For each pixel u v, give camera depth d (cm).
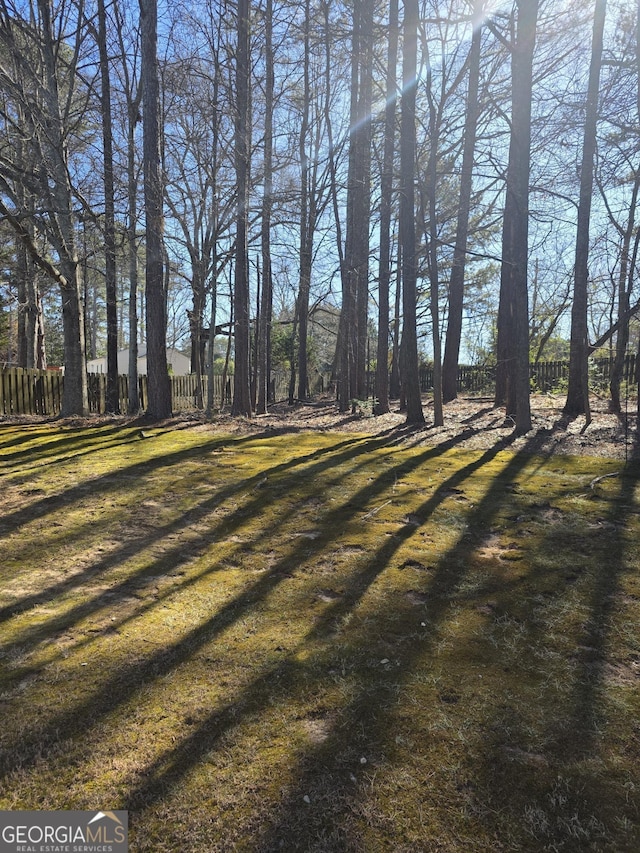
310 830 152
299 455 660
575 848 145
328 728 193
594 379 1219
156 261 1053
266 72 1113
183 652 246
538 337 2255
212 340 1150
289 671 229
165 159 1295
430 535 382
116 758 181
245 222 1109
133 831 153
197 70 1125
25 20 1047
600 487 474
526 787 165
